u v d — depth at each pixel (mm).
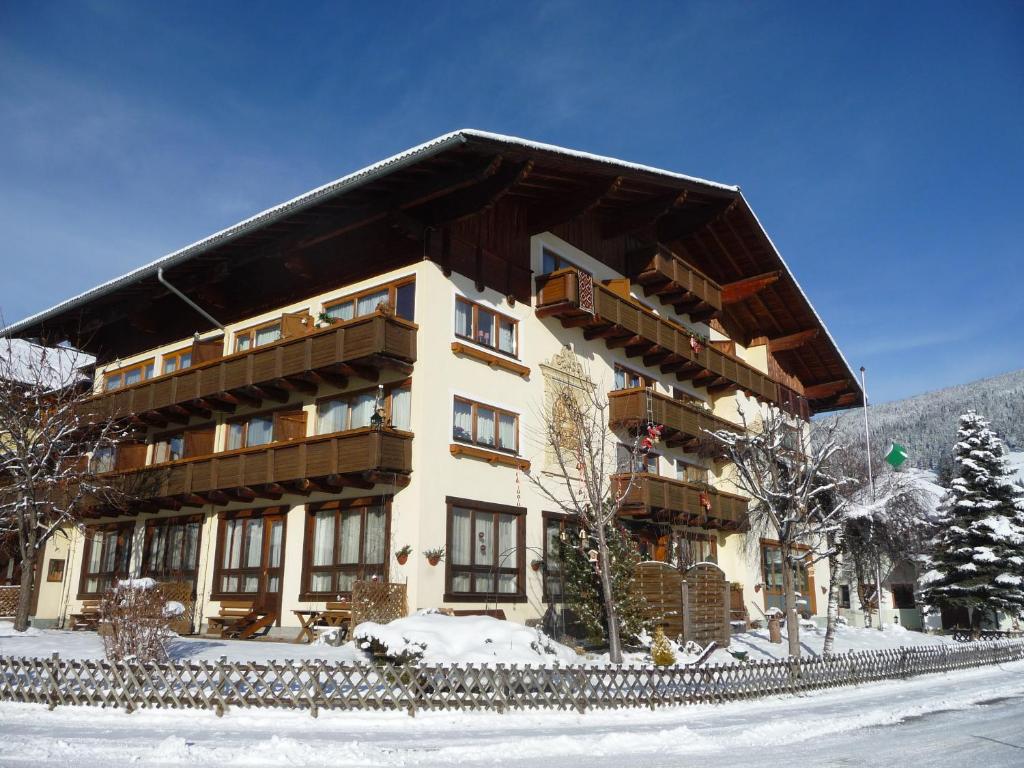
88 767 8336
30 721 11086
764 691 16281
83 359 30062
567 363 24750
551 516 23156
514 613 21328
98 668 12195
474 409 21375
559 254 25250
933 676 22016
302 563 21203
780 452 21875
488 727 11469
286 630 20891
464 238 21938
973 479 37125
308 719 11414
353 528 20578
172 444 26125
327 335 20484
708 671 15180
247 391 22516
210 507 24062
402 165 18422
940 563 37000
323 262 23062
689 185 25734
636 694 13969
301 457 20328
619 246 27984
